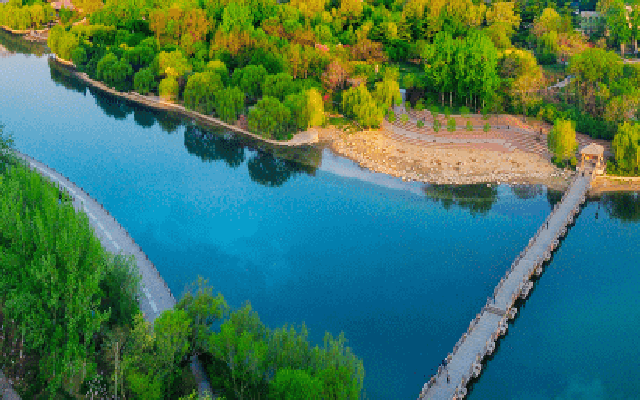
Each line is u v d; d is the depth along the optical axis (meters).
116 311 130.12
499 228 182.75
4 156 184.38
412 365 135.75
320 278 163.12
